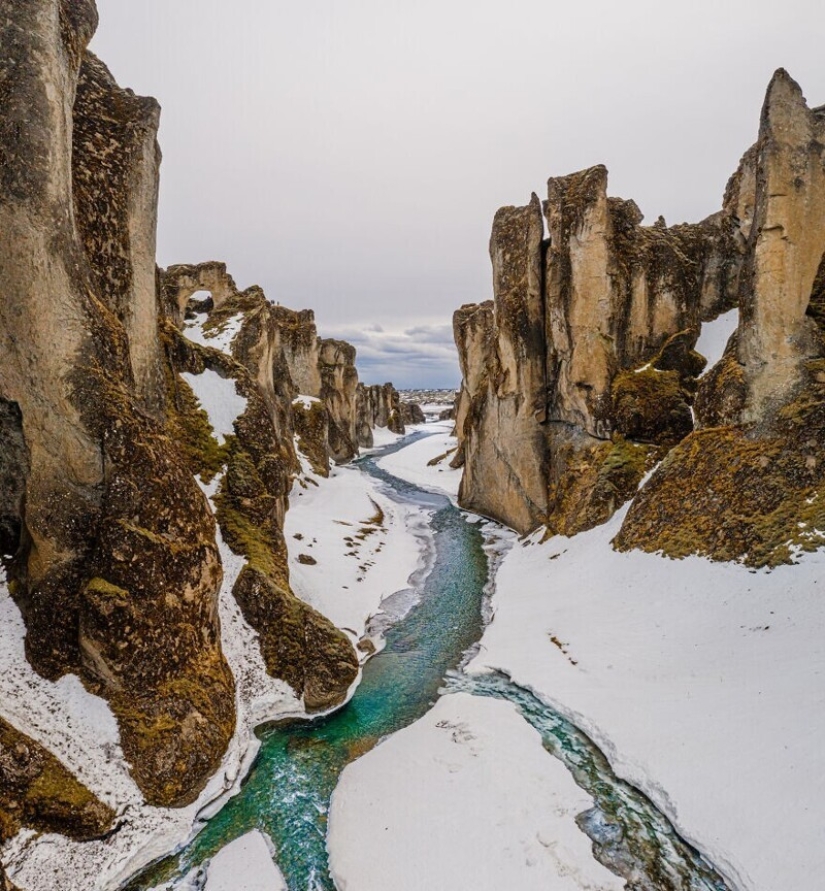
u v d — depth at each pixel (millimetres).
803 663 17562
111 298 19781
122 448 16750
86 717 15344
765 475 24109
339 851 14352
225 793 16344
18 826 12922
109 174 19469
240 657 20453
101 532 16281
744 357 27281
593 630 23938
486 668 23234
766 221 25969
